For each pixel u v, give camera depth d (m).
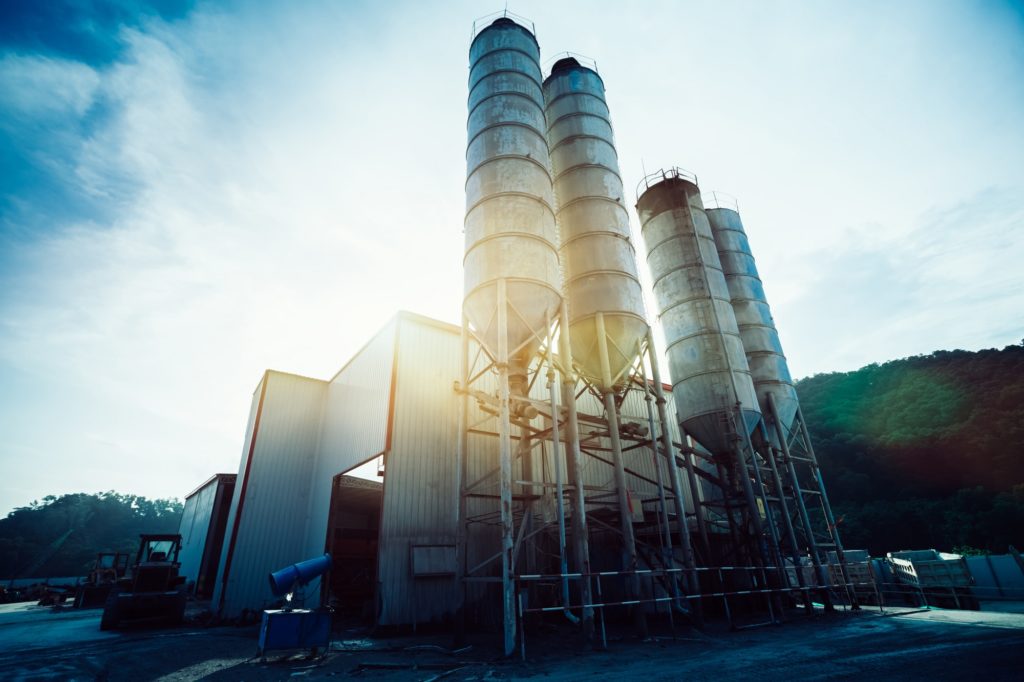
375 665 11.56
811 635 14.49
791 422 26.14
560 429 18.50
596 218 20.19
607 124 22.89
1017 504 55.41
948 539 58.50
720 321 22.84
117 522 159.88
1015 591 23.08
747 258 29.12
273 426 26.00
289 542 24.62
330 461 24.98
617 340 18.56
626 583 22.39
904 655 10.66
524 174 17.56
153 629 20.23
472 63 20.98
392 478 18.84
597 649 12.91
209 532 34.50
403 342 21.30
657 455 17.33
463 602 14.33
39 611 32.16
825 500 25.00
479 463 21.02
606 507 20.36
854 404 92.12
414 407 20.48
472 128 19.27
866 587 26.53
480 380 22.69
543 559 20.19
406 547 18.23
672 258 24.38
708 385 21.62
